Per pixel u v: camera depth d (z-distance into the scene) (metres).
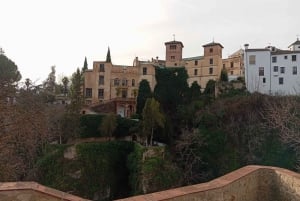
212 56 66.38
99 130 45.28
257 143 41.59
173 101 56.72
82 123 44.97
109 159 40.97
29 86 21.75
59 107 46.88
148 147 38.00
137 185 36.66
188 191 6.71
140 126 43.91
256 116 45.00
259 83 60.12
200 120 45.88
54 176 37.31
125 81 66.56
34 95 25.70
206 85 61.22
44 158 37.38
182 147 42.06
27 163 23.78
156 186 35.53
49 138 35.22
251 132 43.19
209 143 42.72
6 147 14.08
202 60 67.56
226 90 57.72
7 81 17.03
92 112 55.59
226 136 43.69
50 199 5.49
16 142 15.49
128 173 41.25
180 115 50.78
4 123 14.38
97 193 38.88
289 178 8.07
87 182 38.59
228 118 46.03
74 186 37.66
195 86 58.25
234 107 46.88
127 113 60.31
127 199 6.01
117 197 40.34
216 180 7.65
